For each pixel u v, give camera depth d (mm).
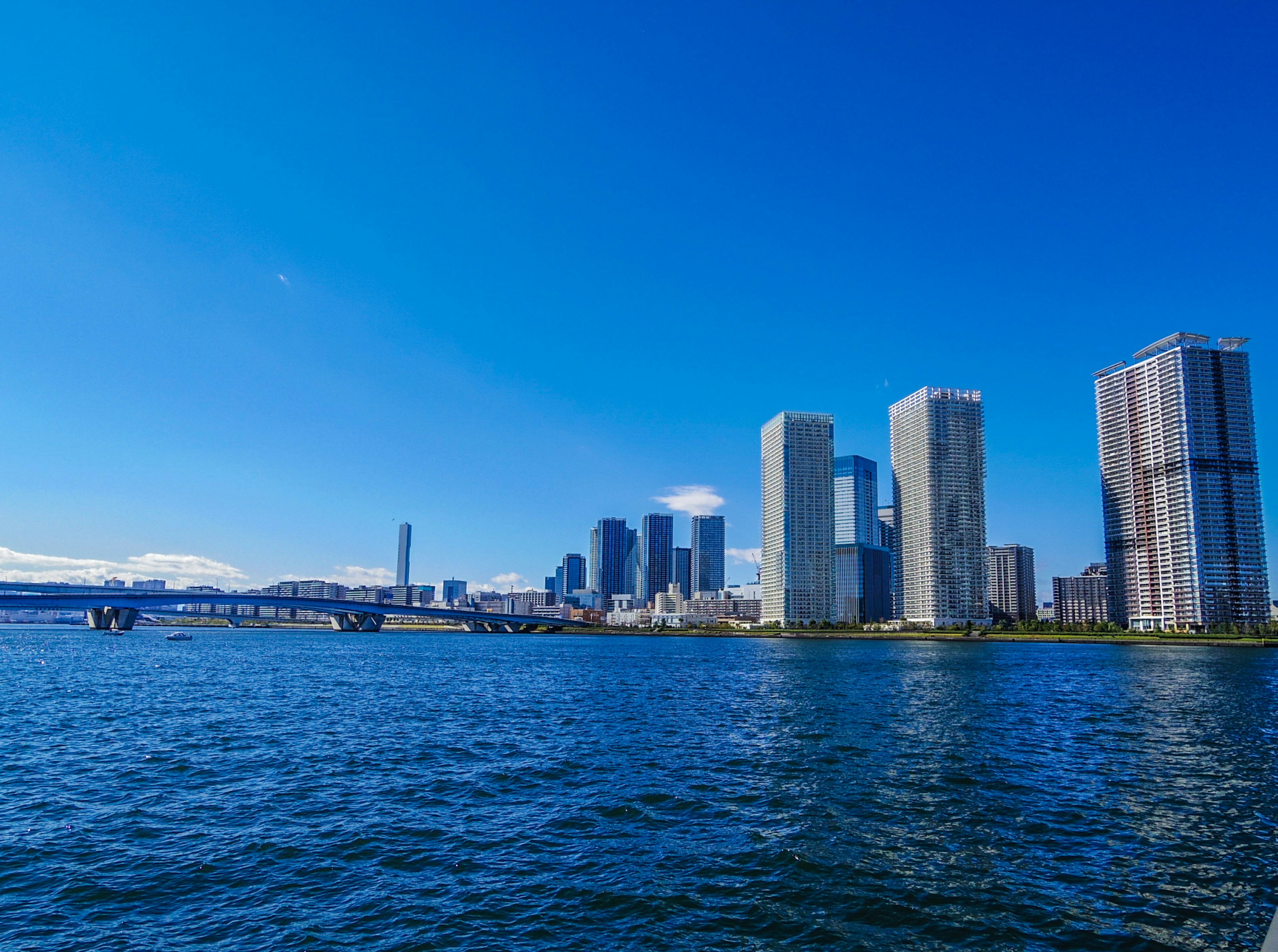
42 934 22781
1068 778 45125
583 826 34375
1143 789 42406
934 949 22484
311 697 86812
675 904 25516
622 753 52469
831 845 31781
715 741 57844
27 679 103750
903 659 194500
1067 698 92750
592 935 23109
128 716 68438
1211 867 29547
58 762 47281
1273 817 36750
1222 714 76875
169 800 38156
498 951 21922
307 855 30016
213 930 23172
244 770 45688
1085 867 29391
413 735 59719
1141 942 23109
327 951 21828
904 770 46938
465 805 37844
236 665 141500
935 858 30344
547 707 79812
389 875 27922
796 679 122250
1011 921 24469
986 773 46219
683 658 197125
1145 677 129750
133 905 25062
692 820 35375
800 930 23625
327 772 45406
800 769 47062
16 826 33406
